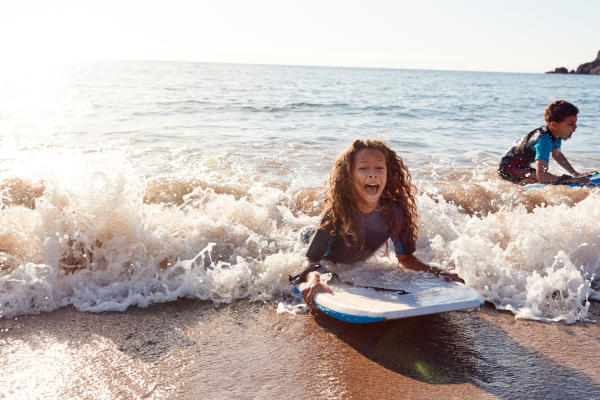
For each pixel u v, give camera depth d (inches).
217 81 1800.0
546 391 74.9
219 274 112.9
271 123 523.8
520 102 1060.5
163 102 774.5
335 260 109.6
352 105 831.1
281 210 164.7
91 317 97.2
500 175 235.1
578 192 191.5
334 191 101.7
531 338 93.3
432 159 311.3
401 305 90.5
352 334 93.4
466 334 94.2
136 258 115.3
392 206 105.9
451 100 1078.4
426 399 71.9
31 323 93.7
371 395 72.8
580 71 7741.1
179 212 143.0
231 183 198.7
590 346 90.7
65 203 113.3
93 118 513.7
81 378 75.2
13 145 311.0
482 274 116.2
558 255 116.6
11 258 108.4
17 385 72.7
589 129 542.9
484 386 75.9
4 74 2084.2
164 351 84.9
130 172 124.0
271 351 86.0
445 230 144.6
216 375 77.4
